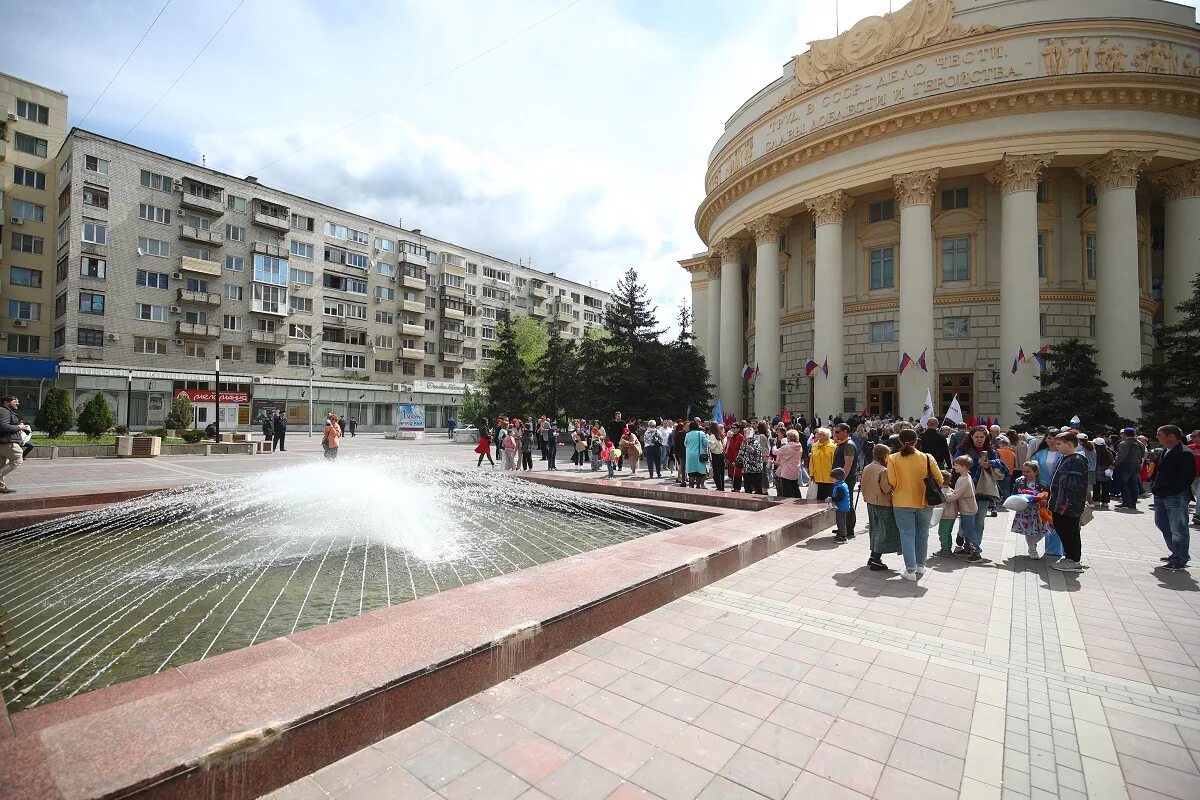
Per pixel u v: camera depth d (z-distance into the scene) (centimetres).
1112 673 406
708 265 3912
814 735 314
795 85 2962
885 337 2819
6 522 809
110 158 4156
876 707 348
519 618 395
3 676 410
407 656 327
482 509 1120
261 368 4884
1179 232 2439
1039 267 2573
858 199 2955
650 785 265
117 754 222
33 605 555
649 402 3219
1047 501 732
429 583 644
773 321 3034
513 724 314
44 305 4269
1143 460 1260
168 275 4403
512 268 7375
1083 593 603
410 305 6022
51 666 427
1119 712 350
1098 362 2347
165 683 284
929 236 2511
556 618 405
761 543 716
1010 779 279
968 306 2625
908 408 2445
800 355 3161
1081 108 2330
